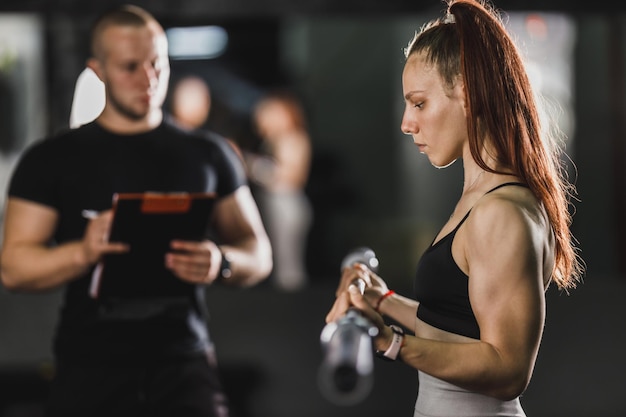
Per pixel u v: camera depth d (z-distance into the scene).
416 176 7.91
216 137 3.65
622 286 5.51
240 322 5.46
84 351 3.32
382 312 2.70
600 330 5.50
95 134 3.44
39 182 3.38
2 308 5.30
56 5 4.98
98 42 3.43
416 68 2.36
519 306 2.20
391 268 7.59
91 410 3.30
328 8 5.15
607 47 5.91
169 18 5.38
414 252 7.68
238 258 3.54
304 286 5.73
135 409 3.33
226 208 3.65
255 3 5.06
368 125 7.89
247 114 6.61
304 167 6.13
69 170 3.39
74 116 4.30
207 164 3.55
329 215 7.62
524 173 2.31
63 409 3.31
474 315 2.28
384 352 2.22
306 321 5.49
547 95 6.04
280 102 6.20
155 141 3.47
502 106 2.30
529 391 5.50
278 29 6.86
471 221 2.25
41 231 3.38
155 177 3.43
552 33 6.00
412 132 2.40
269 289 5.54
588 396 5.50
